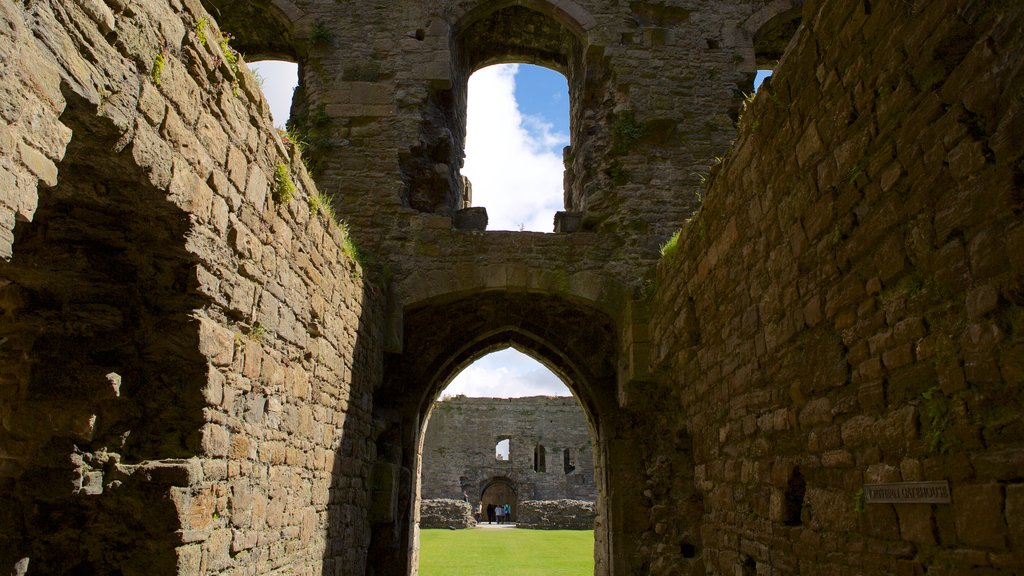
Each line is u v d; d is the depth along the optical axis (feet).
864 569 13.57
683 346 26.89
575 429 123.34
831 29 15.10
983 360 10.40
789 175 17.17
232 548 17.15
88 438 14.93
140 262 15.83
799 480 17.11
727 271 21.62
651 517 36.73
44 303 16.03
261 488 18.99
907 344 12.35
